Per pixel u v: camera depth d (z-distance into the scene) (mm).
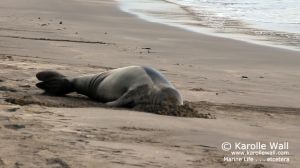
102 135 26547
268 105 41062
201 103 39344
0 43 61406
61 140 24828
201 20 103875
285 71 58500
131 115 31891
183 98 40812
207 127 30516
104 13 109750
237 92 45562
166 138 27078
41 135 25406
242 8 126312
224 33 86750
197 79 50500
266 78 53969
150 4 136125
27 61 51094
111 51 63375
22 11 101562
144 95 35125
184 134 28172
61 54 57969
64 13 104312
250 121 34219
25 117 28969
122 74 36938
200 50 69750
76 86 38844
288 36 85000
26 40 65250
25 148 23094
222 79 51750
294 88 49500
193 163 23016
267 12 118000
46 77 38656
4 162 21125
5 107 31047
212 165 22953
